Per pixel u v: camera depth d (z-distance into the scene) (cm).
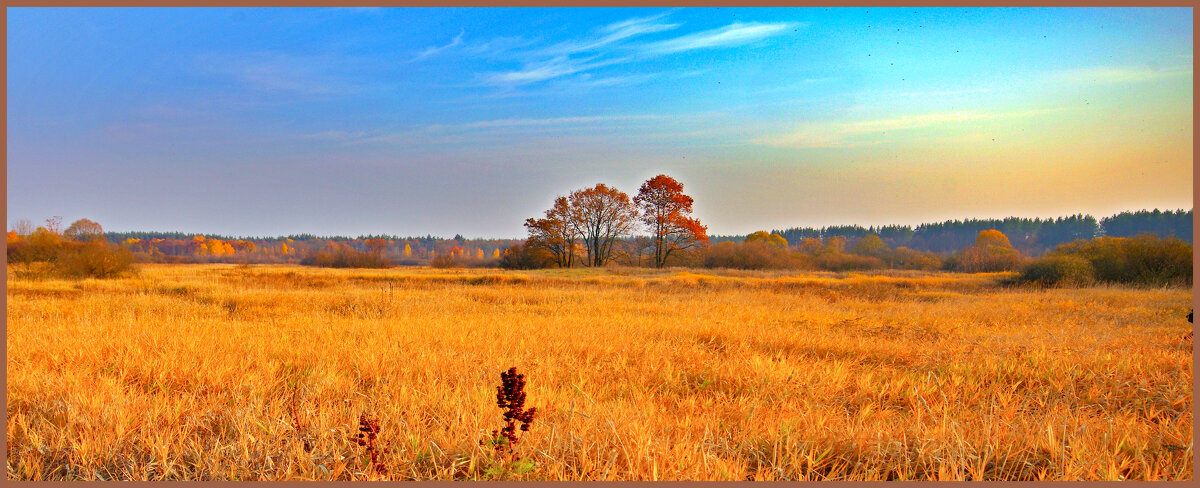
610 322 1142
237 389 579
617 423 484
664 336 988
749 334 996
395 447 447
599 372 706
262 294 1706
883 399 620
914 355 844
